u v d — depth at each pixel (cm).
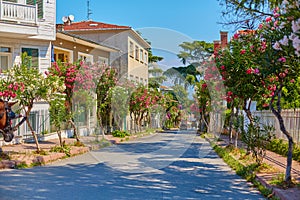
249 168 1051
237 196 783
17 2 1752
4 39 1744
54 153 1319
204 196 774
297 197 729
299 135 1352
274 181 867
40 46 1884
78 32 2853
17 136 1614
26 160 1158
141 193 782
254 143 1090
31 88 1246
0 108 857
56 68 1587
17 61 1789
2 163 1093
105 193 775
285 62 789
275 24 776
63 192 779
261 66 858
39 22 1844
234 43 1123
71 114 1510
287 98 1363
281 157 1335
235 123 1464
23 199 714
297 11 613
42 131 1788
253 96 1227
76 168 1102
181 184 891
